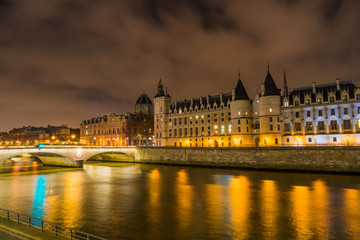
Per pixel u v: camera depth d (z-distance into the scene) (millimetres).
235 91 111500
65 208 39281
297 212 36469
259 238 27672
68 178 68875
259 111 104750
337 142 88125
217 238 27703
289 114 97875
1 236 22766
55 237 22188
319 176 65688
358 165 66125
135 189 53188
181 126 132875
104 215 35688
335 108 89562
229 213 36250
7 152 74875
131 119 165500
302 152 73938
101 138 176000
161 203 41938
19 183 61062
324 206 39281
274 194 47188
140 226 31328
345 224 31703
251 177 66750
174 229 30281
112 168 93062
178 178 67250
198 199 44344
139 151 113938
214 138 119562
